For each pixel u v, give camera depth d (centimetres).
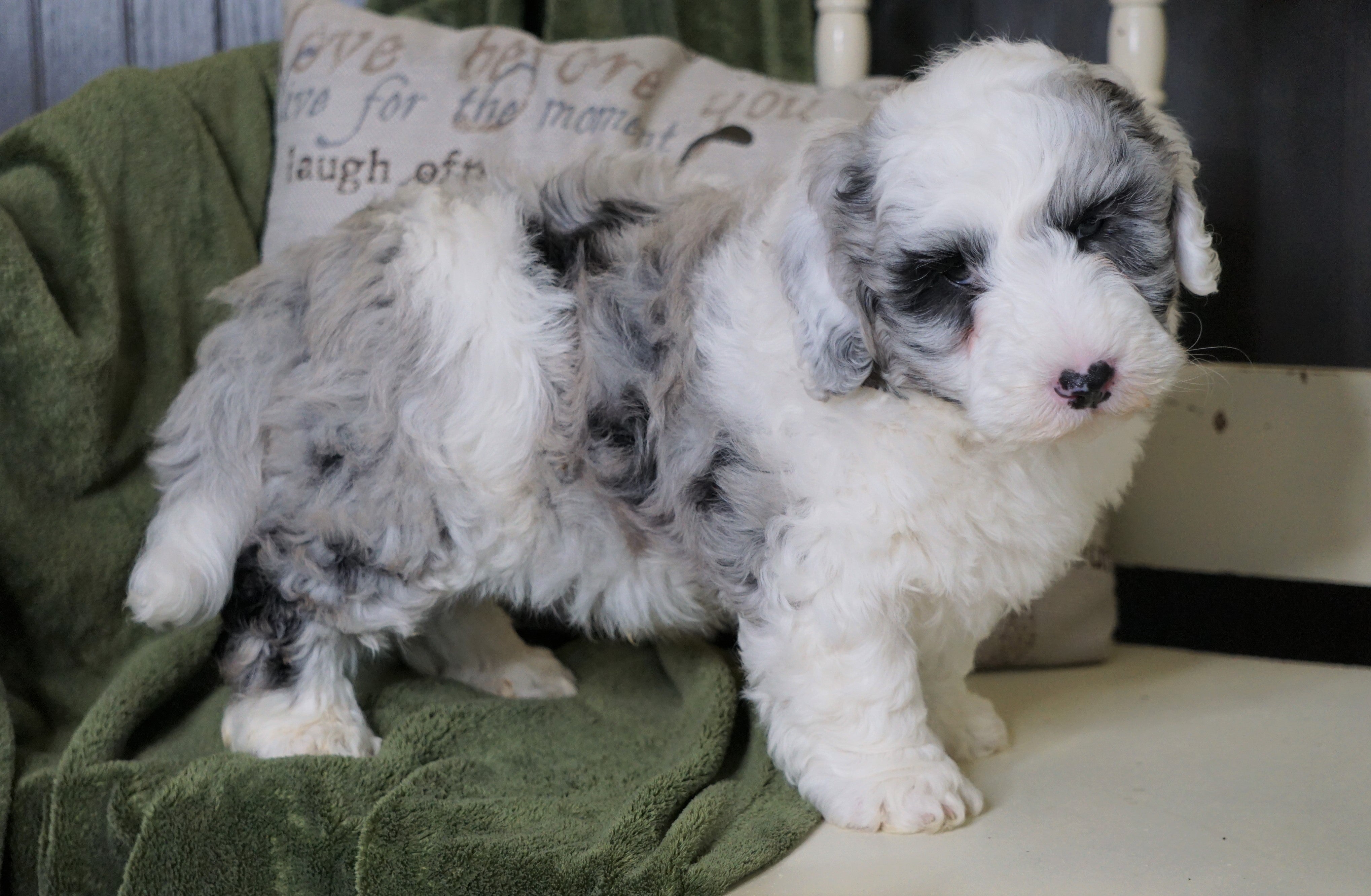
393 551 176
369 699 202
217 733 192
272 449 178
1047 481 167
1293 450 257
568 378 174
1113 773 184
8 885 172
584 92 243
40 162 212
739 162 234
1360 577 254
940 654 187
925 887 148
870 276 154
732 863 151
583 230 183
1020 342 140
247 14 300
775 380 163
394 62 246
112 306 209
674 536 174
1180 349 148
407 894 149
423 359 173
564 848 151
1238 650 270
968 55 169
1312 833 161
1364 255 257
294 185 241
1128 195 151
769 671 171
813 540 163
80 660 207
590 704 206
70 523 203
